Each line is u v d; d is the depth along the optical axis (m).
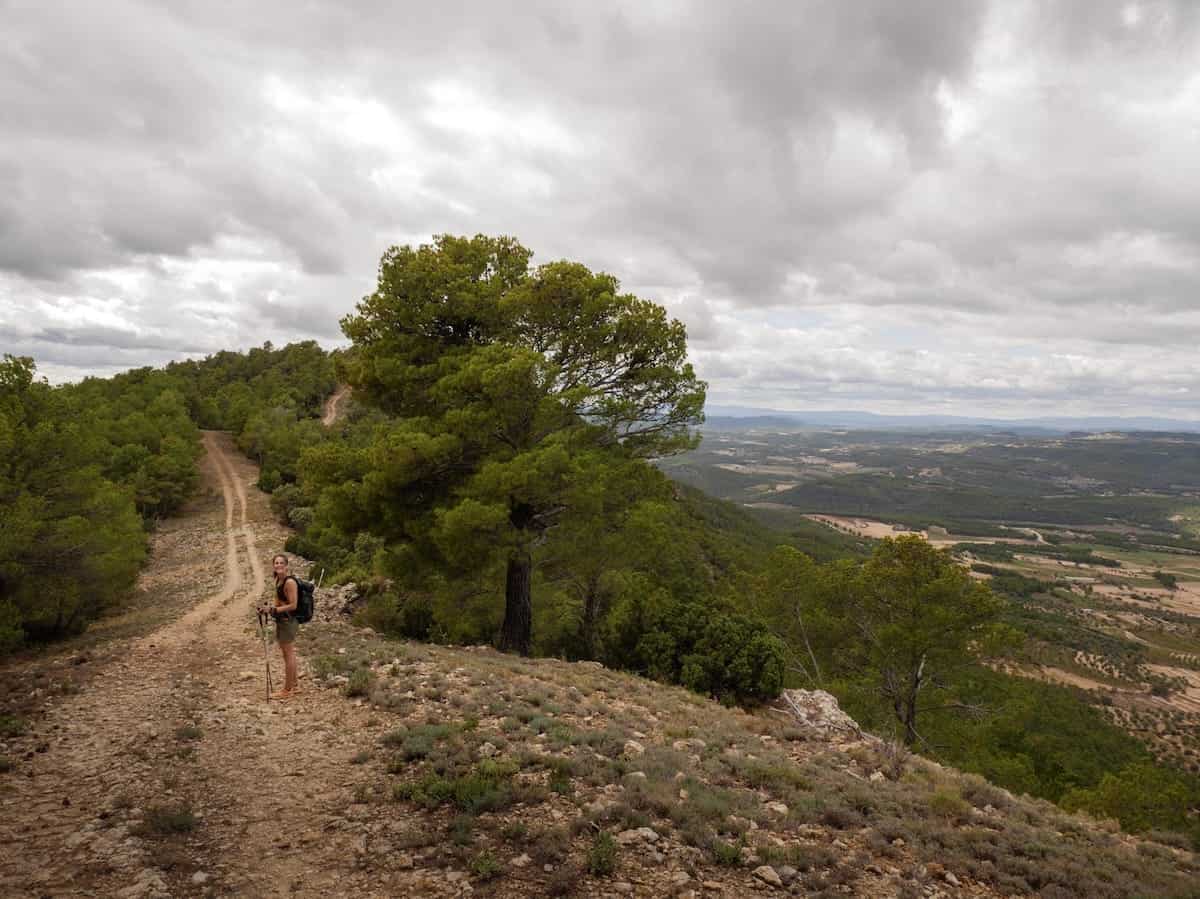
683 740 9.48
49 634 18.97
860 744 11.51
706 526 68.12
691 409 17.95
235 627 17.28
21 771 6.77
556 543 16.66
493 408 15.59
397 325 17.36
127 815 5.80
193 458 61.16
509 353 15.64
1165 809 17.44
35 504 17.92
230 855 5.24
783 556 26.11
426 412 17.39
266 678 11.16
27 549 17.38
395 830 5.72
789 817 6.78
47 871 4.79
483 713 9.21
